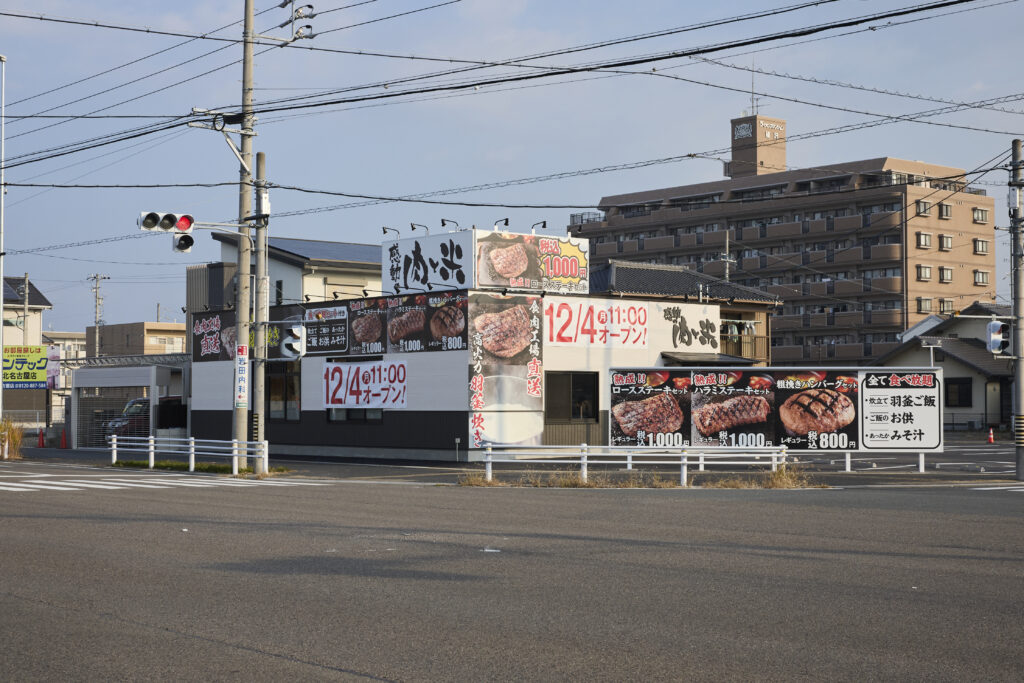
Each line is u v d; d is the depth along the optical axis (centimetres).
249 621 821
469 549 1246
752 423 3044
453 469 3048
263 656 706
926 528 1485
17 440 3903
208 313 4188
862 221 7175
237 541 1316
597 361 3631
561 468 3116
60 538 1344
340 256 5356
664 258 8194
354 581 1011
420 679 648
